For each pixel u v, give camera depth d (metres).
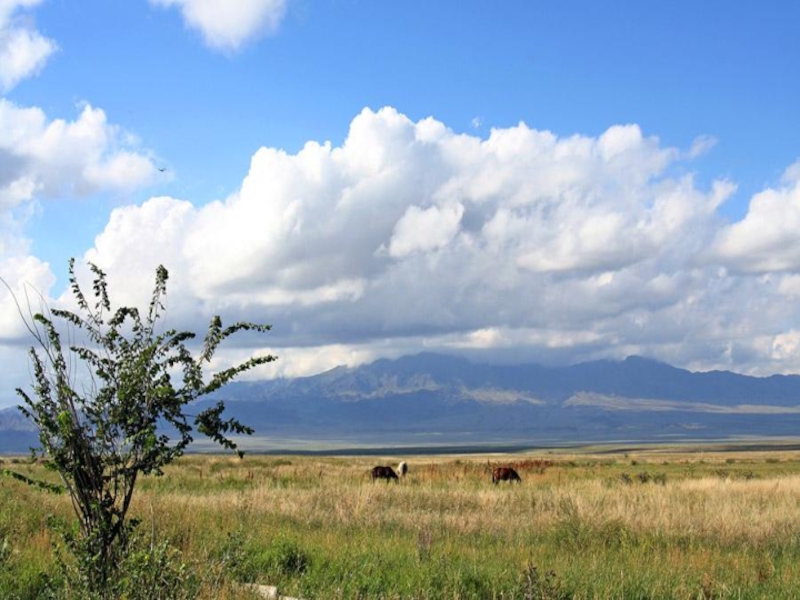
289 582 9.62
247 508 17.05
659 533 15.54
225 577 8.22
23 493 14.91
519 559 12.47
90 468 7.19
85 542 6.98
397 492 23.33
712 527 16.23
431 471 42.47
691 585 10.54
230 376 7.61
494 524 16.86
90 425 7.33
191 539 11.01
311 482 32.25
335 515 17.66
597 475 44.25
